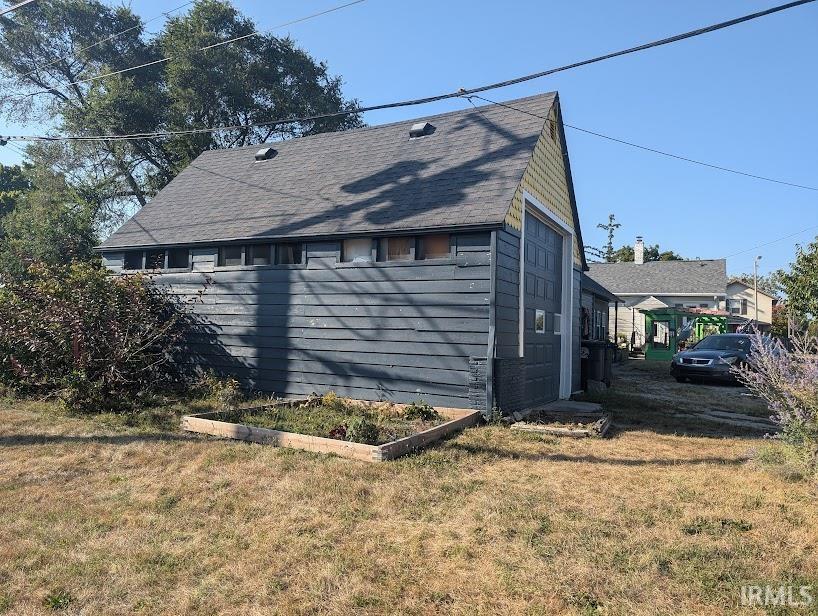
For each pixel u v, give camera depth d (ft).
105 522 15.53
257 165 46.88
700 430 28.91
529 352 34.35
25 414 29.71
